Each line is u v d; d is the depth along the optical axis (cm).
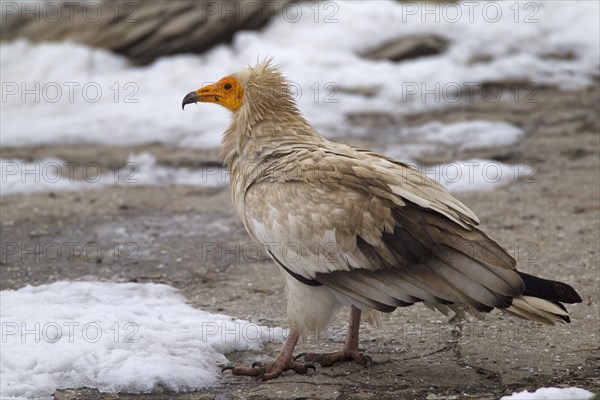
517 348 935
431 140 1886
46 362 867
